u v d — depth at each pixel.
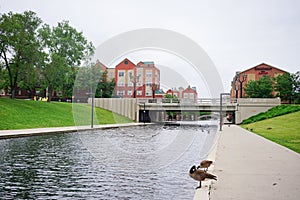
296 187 5.55
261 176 6.49
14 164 9.19
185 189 6.39
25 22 33.16
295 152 10.52
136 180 7.12
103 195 6.04
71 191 6.30
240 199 4.81
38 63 34.03
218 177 6.39
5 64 33.25
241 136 17.95
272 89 50.66
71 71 40.75
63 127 25.02
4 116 24.77
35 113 28.77
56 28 41.44
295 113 32.09
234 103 37.28
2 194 6.10
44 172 8.05
